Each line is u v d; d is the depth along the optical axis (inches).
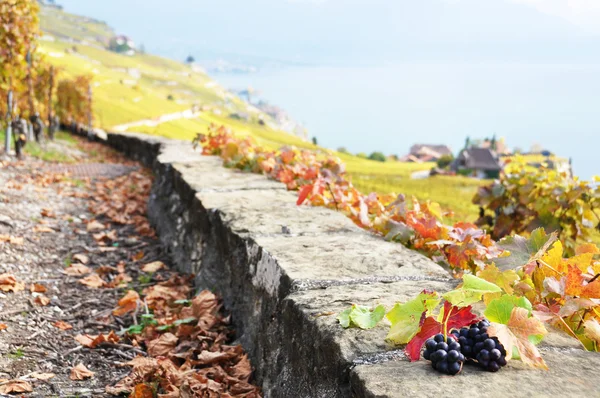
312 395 90.7
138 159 609.6
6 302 166.6
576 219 230.7
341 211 192.5
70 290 188.4
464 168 4382.4
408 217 161.2
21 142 475.2
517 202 241.4
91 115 1205.1
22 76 483.5
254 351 133.2
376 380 69.9
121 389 126.0
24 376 128.1
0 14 460.1
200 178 235.3
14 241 219.9
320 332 89.6
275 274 122.3
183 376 126.5
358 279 112.6
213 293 171.6
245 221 162.1
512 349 72.8
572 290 91.9
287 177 227.6
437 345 72.6
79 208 311.1
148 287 196.9
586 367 73.7
